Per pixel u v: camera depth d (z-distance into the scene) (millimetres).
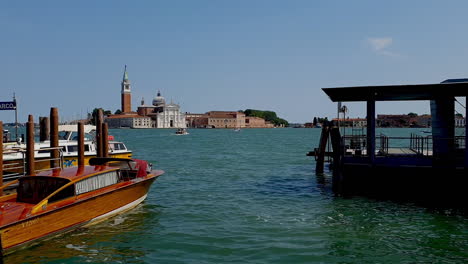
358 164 19859
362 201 18953
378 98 22312
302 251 12258
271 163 39469
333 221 15586
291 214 16859
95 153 26766
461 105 19078
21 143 24656
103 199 15445
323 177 27656
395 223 15172
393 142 88312
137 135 160000
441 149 21203
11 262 11602
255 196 21078
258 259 11641
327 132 27547
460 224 14945
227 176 29406
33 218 12508
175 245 12945
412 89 18828
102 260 11758
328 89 19484
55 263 11562
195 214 16969
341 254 12000
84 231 14438
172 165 38094
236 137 132000
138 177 18266
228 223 15516
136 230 14594
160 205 18766
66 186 13914
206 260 11617
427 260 11516
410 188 18875
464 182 17938
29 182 14211
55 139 19688
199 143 88812
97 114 23984
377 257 11773
